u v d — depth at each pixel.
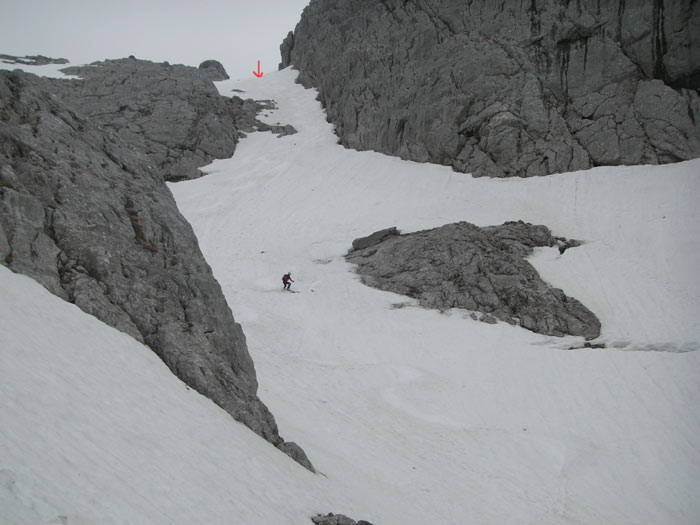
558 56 48.47
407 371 25.16
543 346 27.28
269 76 77.56
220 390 13.89
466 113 49.62
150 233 15.98
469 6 53.78
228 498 9.82
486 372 25.39
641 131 44.31
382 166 52.66
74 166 15.85
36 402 8.45
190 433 11.13
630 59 46.41
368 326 29.47
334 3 73.25
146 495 8.25
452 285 32.09
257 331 28.25
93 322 12.49
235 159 56.59
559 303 29.69
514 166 46.44
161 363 13.30
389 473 17.53
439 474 18.25
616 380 23.61
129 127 56.19
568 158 45.25
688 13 44.41
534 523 16.52
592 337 28.14
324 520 11.52
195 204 48.47
